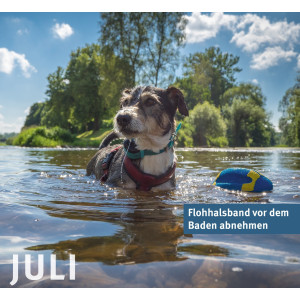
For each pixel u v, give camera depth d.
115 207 2.82
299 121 41.69
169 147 4.09
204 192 3.73
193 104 57.09
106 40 30.20
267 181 3.81
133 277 1.32
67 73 54.88
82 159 9.21
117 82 30.89
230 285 1.25
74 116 51.84
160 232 2.00
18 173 5.46
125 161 4.08
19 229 2.05
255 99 57.03
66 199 3.17
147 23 29.66
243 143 50.97
